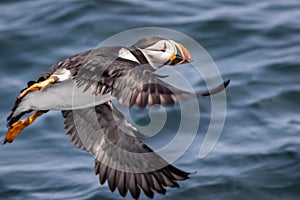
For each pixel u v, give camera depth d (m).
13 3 18.19
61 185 12.22
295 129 13.34
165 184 8.33
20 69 15.42
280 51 15.94
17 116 8.52
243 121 13.57
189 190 11.90
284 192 11.88
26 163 12.80
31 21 17.20
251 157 12.59
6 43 16.23
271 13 17.66
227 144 13.00
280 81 14.78
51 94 8.31
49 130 13.59
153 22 16.95
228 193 11.84
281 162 12.48
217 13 17.47
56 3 17.84
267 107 13.98
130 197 11.82
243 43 16.28
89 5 17.55
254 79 14.75
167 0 18.09
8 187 12.20
